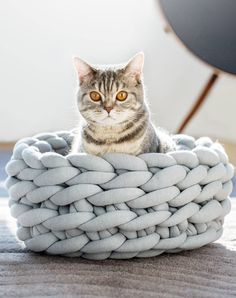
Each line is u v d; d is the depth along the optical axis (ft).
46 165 3.76
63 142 4.76
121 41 8.82
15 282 3.45
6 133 8.81
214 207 4.02
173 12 6.42
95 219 3.63
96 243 3.67
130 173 3.69
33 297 3.25
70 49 8.70
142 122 4.35
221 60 6.44
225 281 3.58
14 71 8.63
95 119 4.28
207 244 4.25
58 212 3.75
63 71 8.72
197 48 6.46
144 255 3.86
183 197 3.83
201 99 7.57
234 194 6.06
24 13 8.45
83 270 3.66
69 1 8.54
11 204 4.01
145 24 8.82
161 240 3.79
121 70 4.36
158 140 4.60
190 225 3.98
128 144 4.28
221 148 4.40
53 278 3.51
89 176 3.67
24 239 3.91
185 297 3.32
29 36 8.54
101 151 4.32
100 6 8.65
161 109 9.16
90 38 8.73
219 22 6.37
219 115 9.13
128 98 4.32
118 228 3.71
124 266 3.75
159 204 3.76
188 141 4.69
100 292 3.33
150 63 8.97
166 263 3.84
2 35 8.48
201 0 6.36
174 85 9.09
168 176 3.74
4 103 8.70
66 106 8.80
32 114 8.80
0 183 6.31
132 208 3.74
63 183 3.75
